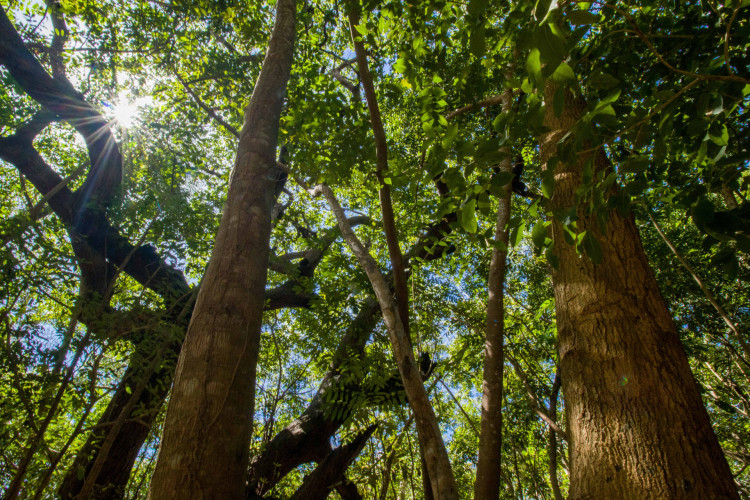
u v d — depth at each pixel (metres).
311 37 6.58
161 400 4.76
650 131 1.54
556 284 2.42
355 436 5.66
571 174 2.54
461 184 1.74
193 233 5.23
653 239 7.36
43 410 3.84
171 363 4.90
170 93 7.59
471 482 9.34
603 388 1.89
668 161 2.76
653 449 1.66
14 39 5.97
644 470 1.63
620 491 1.64
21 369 3.80
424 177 2.02
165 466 1.96
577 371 2.04
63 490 4.57
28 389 3.79
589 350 2.02
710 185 1.94
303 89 4.22
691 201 2.00
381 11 3.29
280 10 4.12
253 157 3.11
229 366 2.24
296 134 3.96
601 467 1.74
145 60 7.08
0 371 3.69
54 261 4.18
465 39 2.81
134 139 6.21
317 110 3.79
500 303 3.28
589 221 2.33
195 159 6.61
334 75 7.56
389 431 4.82
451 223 1.95
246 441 2.16
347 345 5.54
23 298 4.25
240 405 2.19
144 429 5.24
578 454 1.88
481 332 6.91
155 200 5.35
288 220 8.56
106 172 6.21
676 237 7.24
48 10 6.79
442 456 2.54
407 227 5.89
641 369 1.86
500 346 3.12
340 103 3.84
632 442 1.71
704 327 7.44
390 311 3.18
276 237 7.65
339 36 8.05
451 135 1.62
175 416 2.10
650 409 1.75
